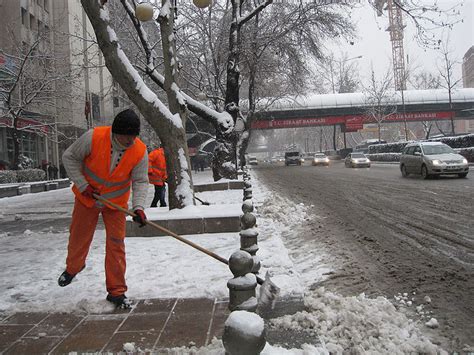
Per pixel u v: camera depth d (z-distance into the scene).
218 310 3.84
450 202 11.02
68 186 30.00
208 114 18.84
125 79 9.20
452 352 3.11
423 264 5.40
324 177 25.67
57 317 3.79
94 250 6.66
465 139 31.48
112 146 3.94
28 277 5.17
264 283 3.12
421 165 19.69
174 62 9.98
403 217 9.06
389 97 60.66
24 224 10.74
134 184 4.08
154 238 7.68
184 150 9.45
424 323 3.63
